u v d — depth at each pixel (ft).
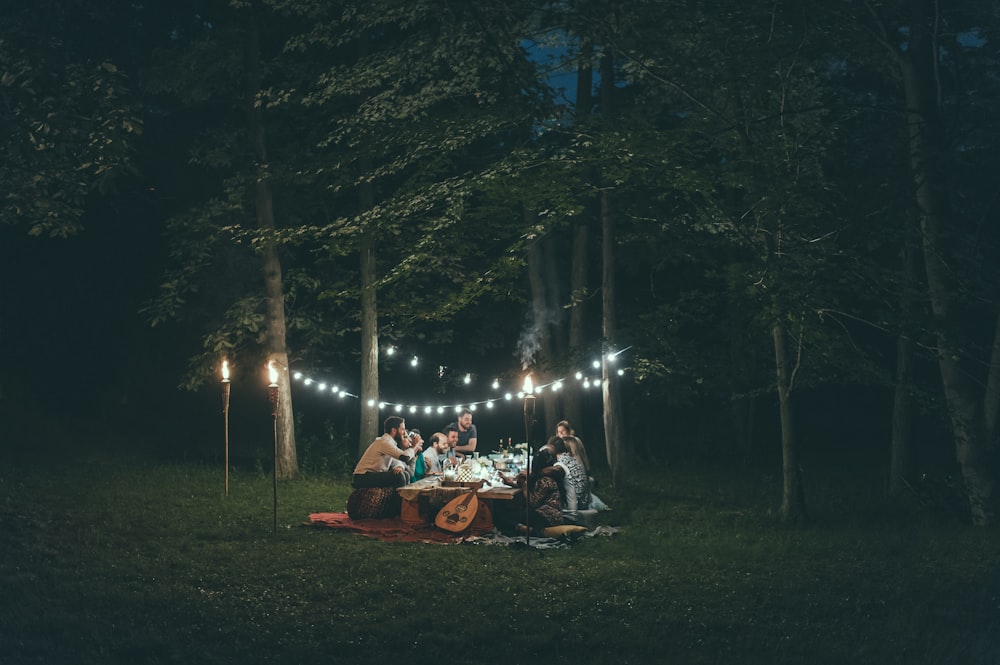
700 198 52.47
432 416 93.35
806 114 49.32
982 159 52.49
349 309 72.28
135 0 63.10
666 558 39.68
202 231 63.67
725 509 54.49
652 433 88.94
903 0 48.21
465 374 89.97
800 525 48.57
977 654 27.37
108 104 43.70
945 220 47.34
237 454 72.95
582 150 52.54
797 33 47.75
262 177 60.23
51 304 81.00
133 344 83.51
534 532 44.93
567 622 30.37
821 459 82.58
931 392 47.98
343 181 55.88
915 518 50.67
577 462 49.83
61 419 75.61
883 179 46.29
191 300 75.97
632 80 54.13
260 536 42.55
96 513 45.37
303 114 65.92
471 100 61.82
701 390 79.77
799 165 46.83
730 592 34.19
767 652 27.68
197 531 42.73
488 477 48.39
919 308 48.14
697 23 49.06
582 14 45.39
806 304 45.11
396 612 31.12
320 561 37.47
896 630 29.60
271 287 62.85
